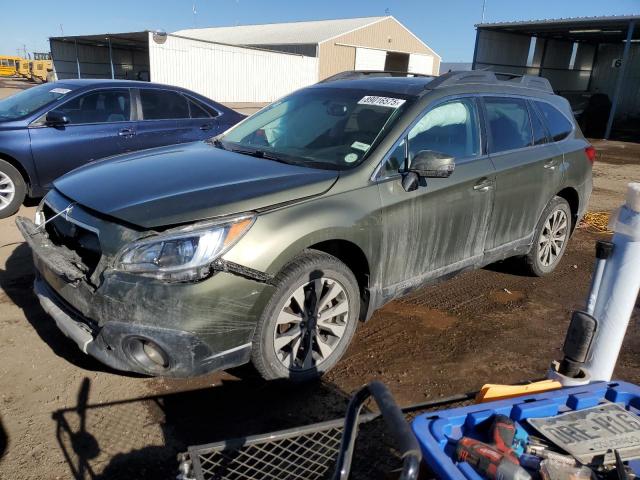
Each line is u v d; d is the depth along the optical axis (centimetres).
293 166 340
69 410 288
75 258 291
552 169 468
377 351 368
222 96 2617
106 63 3341
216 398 306
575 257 600
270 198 290
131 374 324
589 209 848
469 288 491
